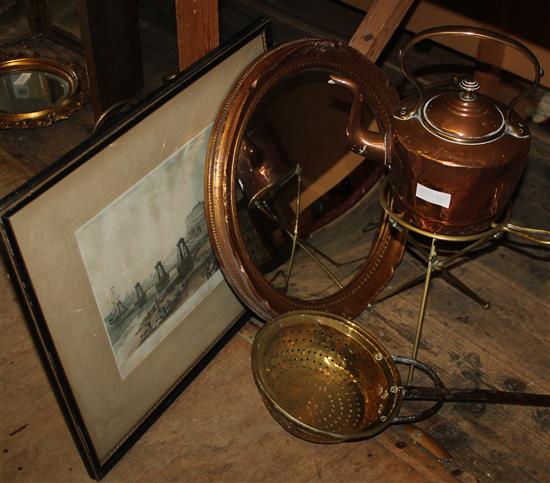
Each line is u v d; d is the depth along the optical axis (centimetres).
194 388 177
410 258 204
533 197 217
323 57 161
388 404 159
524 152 142
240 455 167
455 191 141
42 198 127
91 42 219
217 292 179
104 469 161
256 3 273
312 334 170
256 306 165
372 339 166
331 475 164
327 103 175
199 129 155
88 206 136
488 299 196
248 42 160
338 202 195
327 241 191
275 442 168
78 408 149
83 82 239
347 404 165
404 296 196
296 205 180
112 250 145
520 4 217
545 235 208
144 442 168
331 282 187
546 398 164
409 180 145
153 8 278
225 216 149
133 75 239
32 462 164
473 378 181
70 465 164
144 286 156
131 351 158
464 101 141
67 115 229
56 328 138
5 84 239
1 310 189
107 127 136
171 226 158
